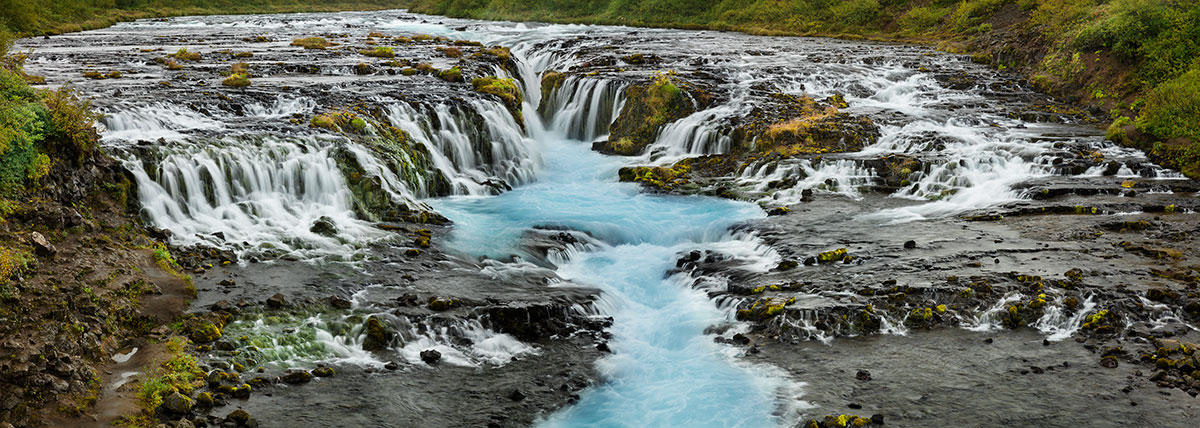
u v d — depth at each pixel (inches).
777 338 545.3
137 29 2404.0
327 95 1025.5
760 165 938.7
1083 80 1232.8
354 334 532.4
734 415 457.4
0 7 2011.6
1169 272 604.1
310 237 694.5
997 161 908.0
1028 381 477.4
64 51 1572.3
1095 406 446.9
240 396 457.1
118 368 469.1
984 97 1257.4
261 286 587.5
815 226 755.4
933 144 975.6
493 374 503.2
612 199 882.1
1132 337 523.5
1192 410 438.0
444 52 1579.7
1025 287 582.2
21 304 480.7
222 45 1754.4
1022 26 1646.2
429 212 786.8
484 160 1022.4
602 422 454.3
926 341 534.3
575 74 1283.2
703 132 1053.2
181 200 709.3
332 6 4323.3
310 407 452.1
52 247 552.4
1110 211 764.0
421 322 544.7
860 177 892.6
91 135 690.8
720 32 2276.1
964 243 689.0
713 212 820.6
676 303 619.8
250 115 951.0
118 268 561.6
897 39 1955.0
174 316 530.0
